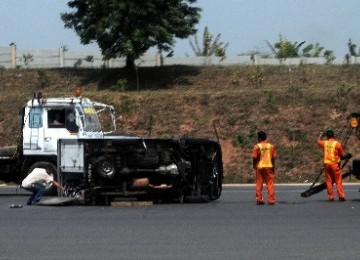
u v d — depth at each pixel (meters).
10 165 56.53
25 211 44.88
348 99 87.31
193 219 40.28
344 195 54.81
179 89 99.56
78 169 49.00
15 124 88.25
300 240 32.75
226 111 87.75
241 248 30.88
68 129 55.69
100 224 38.47
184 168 49.34
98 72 104.81
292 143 82.31
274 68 104.00
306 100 87.75
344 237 33.50
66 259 28.83
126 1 99.12
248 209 44.94
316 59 108.69
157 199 50.19
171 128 86.75
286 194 56.97
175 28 102.81
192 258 28.80
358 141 79.94
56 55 110.06
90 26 99.69
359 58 107.31
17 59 110.62
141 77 102.69
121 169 48.38
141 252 30.12
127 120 88.25
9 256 29.50
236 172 78.25
